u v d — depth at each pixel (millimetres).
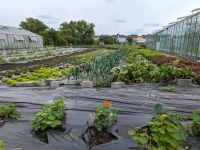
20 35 37125
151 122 2908
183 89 7137
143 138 2801
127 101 5668
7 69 12781
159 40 37688
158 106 3283
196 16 17594
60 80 9039
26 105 5398
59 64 15047
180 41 23000
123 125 3955
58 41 56531
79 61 15797
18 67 13734
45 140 3551
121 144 3316
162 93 6590
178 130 2824
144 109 5000
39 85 7988
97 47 47188
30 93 6645
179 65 10555
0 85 8117
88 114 4609
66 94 6434
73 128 3873
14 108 4574
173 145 2713
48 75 10094
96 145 3334
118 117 4391
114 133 3643
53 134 3654
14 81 8195
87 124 4016
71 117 4398
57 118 4000
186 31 20656
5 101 5738
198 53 16969
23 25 67625
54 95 6352
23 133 3766
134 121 4160
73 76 9398
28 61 17266
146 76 8711
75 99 5883
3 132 3805
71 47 47500
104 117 3750
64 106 4738
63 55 23750
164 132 2721
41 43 48281
